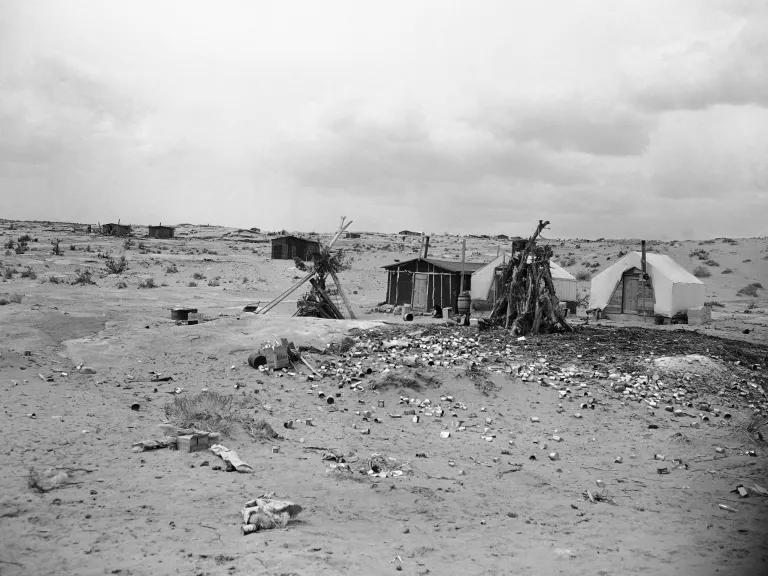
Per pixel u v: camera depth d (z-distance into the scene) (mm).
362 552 6797
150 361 18297
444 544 7301
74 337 20984
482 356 19297
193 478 9086
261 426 12062
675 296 30844
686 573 6551
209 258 69500
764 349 22547
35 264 52625
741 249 66938
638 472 10984
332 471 9945
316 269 29547
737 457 11812
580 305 40875
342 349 20188
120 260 58031
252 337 21531
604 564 6785
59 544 6488
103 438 10727
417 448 11969
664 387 16844
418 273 37156
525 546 7340
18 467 8969
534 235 24531
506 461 11406
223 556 6363
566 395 15820
